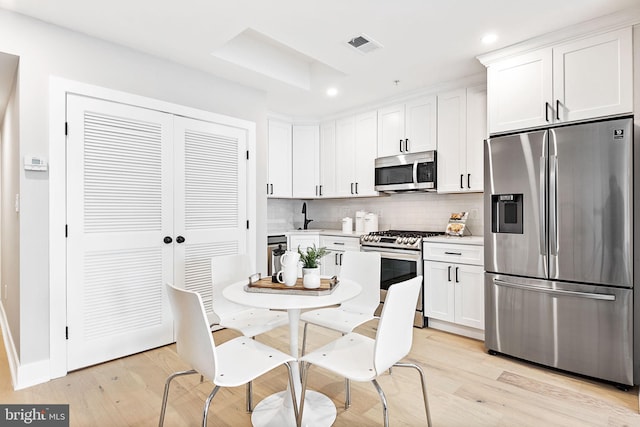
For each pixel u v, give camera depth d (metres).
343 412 1.91
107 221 2.48
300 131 4.64
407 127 3.74
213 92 3.12
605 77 2.24
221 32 2.42
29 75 2.17
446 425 1.79
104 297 2.47
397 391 2.13
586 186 2.21
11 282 2.52
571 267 2.27
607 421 1.82
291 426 1.75
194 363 1.46
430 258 3.24
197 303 1.34
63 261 2.29
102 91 2.46
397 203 4.24
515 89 2.62
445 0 2.06
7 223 2.83
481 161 3.19
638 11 2.10
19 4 2.05
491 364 2.51
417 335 3.11
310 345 2.87
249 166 3.38
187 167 2.92
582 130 2.22
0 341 2.84
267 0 2.06
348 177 4.32
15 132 2.34
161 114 2.76
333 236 4.17
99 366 2.43
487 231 2.68
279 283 1.97
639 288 2.12
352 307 2.45
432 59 2.87
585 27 2.29
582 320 2.24
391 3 2.09
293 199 5.14
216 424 1.80
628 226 2.08
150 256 2.71
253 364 1.56
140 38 2.48
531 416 1.87
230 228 3.23
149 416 1.86
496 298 2.63
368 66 3.01
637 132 2.14
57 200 2.27
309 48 2.68
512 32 2.43
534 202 2.42
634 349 2.11
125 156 2.57
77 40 2.37
